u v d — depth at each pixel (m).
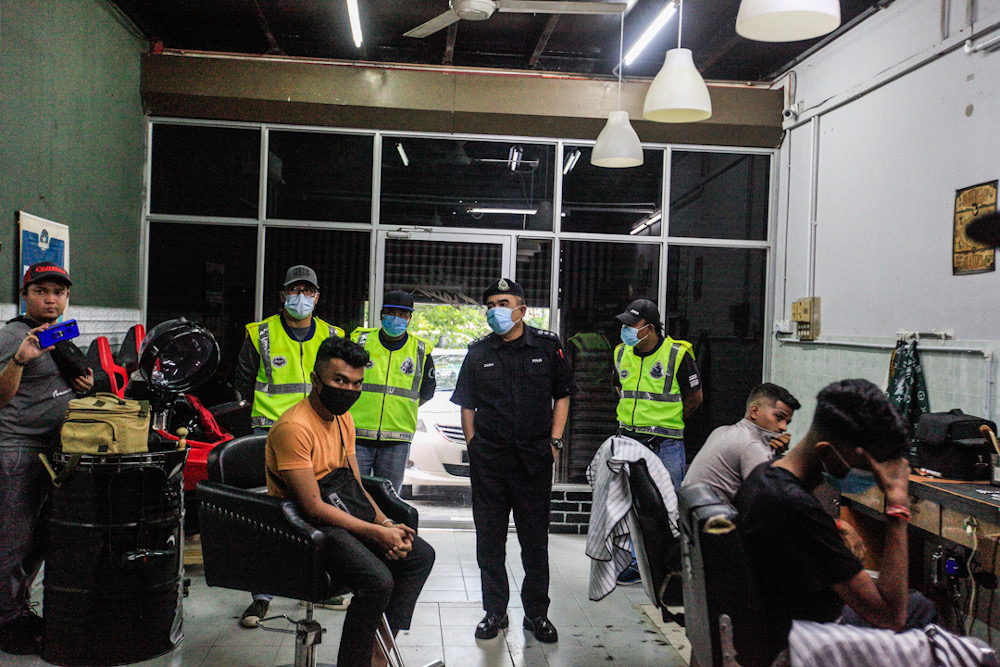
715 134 5.48
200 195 5.36
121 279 4.96
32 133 3.70
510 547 5.02
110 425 2.85
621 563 3.37
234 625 3.44
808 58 5.16
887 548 1.83
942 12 3.81
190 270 5.36
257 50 5.46
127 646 2.92
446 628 3.51
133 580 2.91
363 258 5.47
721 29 4.82
